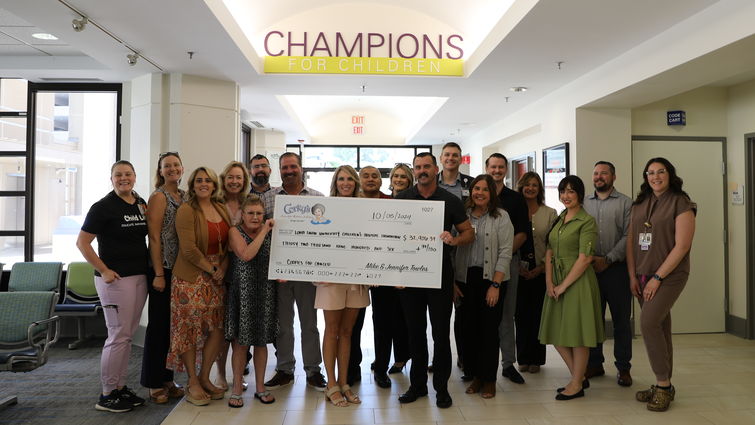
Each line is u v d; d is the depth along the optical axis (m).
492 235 3.25
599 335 3.28
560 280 3.31
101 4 3.31
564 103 5.43
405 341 3.81
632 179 5.13
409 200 3.08
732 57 3.45
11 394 3.46
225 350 3.44
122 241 3.16
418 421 2.93
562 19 3.57
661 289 3.11
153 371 3.21
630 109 5.12
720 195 5.13
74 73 4.96
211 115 5.12
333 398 3.17
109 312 3.14
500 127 7.91
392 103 10.60
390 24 5.02
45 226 5.48
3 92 5.29
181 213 3.04
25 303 3.11
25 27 4.12
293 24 4.96
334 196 3.26
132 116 5.15
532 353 3.84
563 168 5.40
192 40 4.00
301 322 3.52
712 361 4.16
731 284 5.09
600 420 2.95
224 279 3.25
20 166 5.32
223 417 3.00
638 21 3.60
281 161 3.47
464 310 3.45
